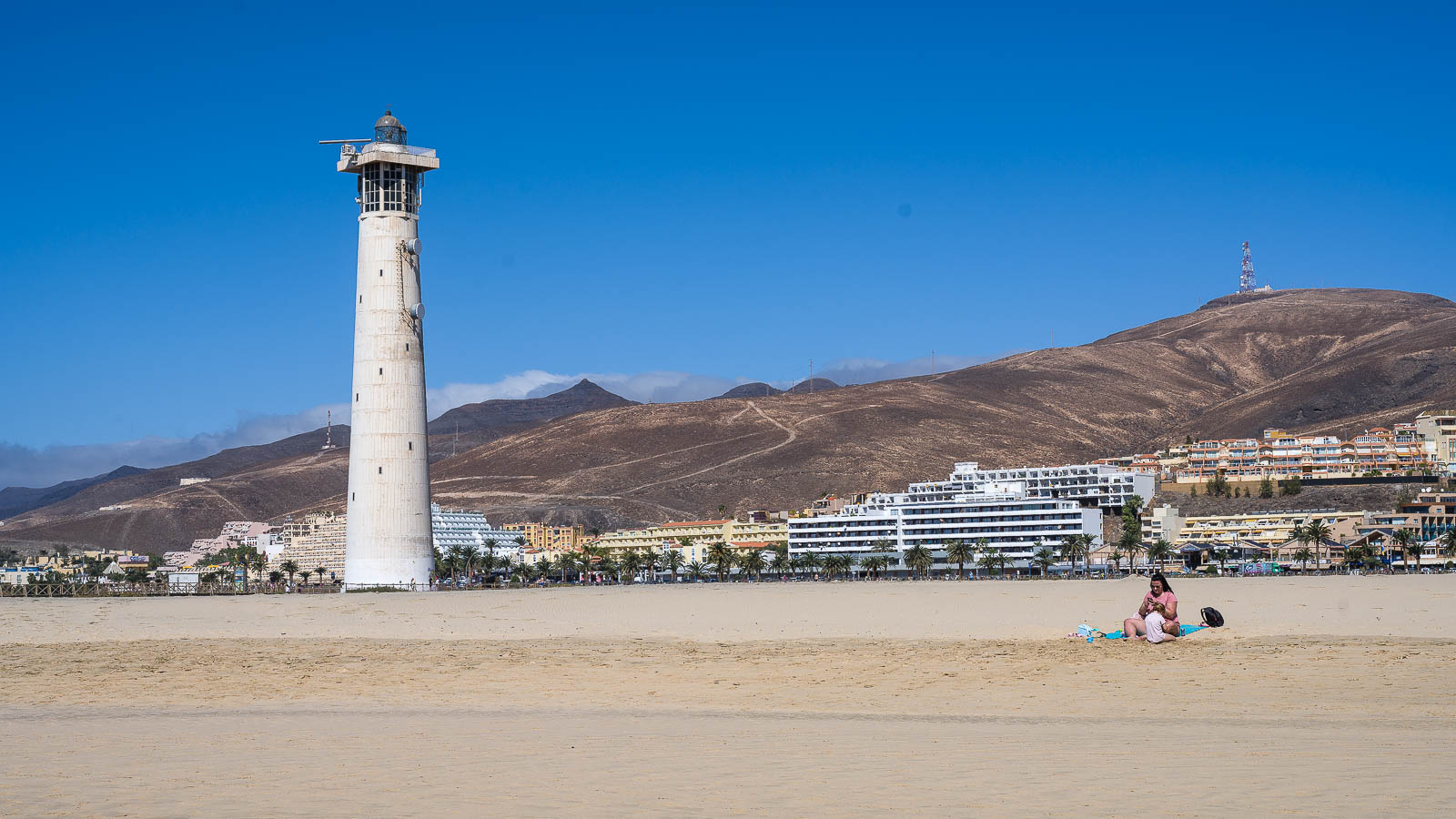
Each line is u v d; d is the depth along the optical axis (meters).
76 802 25.05
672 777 27.30
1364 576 181.62
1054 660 55.62
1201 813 22.38
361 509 184.50
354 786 26.59
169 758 31.34
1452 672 47.91
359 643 80.25
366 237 186.00
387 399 184.75
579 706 44.84
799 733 35.16
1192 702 42.41
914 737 33.94
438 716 41.59
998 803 23.75
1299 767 27.28
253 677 57.22
